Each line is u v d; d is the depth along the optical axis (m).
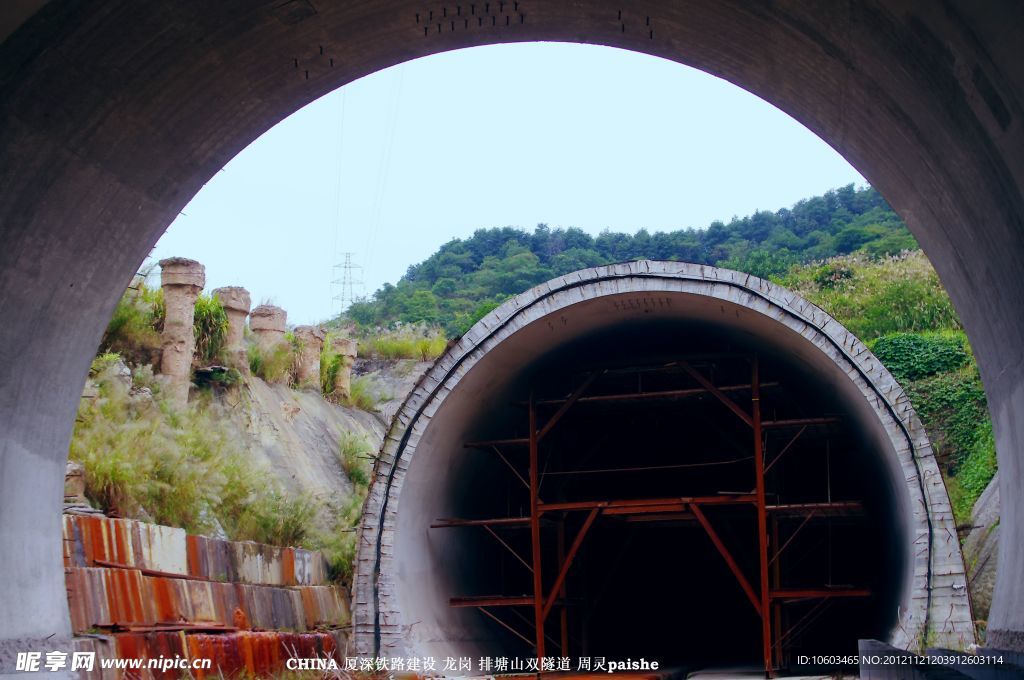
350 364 30.05
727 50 11.28
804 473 20.17
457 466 17.55
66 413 11.84
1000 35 7.38
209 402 22.02
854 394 14.89
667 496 21.97
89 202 10.89
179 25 9.95
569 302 15.59
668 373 18.41
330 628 19.00
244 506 19.83
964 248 10.46
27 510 11.08
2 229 10.00
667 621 23.55
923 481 13.85
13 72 9.19
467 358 15.61
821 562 20.92
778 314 14.88
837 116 11.09
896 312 35.91
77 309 11.48
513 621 20.03
